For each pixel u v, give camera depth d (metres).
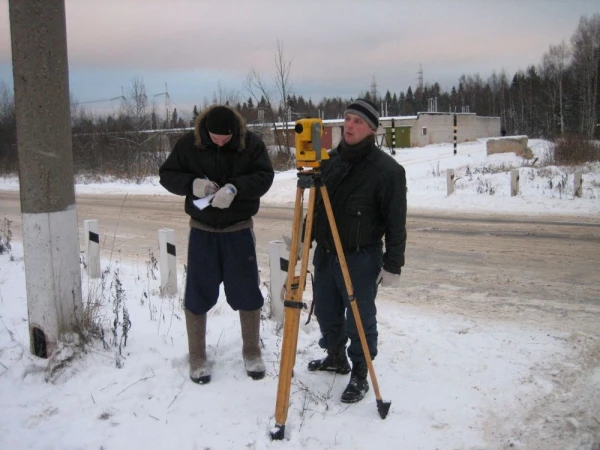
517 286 6.45
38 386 3.75
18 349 4.24
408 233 10.13
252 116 28.31
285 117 28.08
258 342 4.09
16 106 3.88
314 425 3.31
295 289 3.24
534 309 5.55
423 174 20.34
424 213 12.67
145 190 20.22
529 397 3.65
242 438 3.16
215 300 3.96
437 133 44.41
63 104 3.97
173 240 6.02
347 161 3.45
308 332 4.81
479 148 35.91
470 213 12.38
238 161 3.79
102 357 4.07
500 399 3.63
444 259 7.97
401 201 3.40
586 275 6.84
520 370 4.05
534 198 13.30
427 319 5.28
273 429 3.17
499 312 5.48
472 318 5.29
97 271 6.97
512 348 4.47
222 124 3.61
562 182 14.55
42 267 3.99
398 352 4.41
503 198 13.58
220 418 3.38
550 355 4.32
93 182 23.98
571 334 4.79
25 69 3.81
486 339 4.68
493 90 89.88
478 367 4.11
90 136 29.95
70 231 4.10
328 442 3.13
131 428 3.26
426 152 33.66
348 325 3.59
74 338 4.07
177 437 3.17
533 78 71.50
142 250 9.23
